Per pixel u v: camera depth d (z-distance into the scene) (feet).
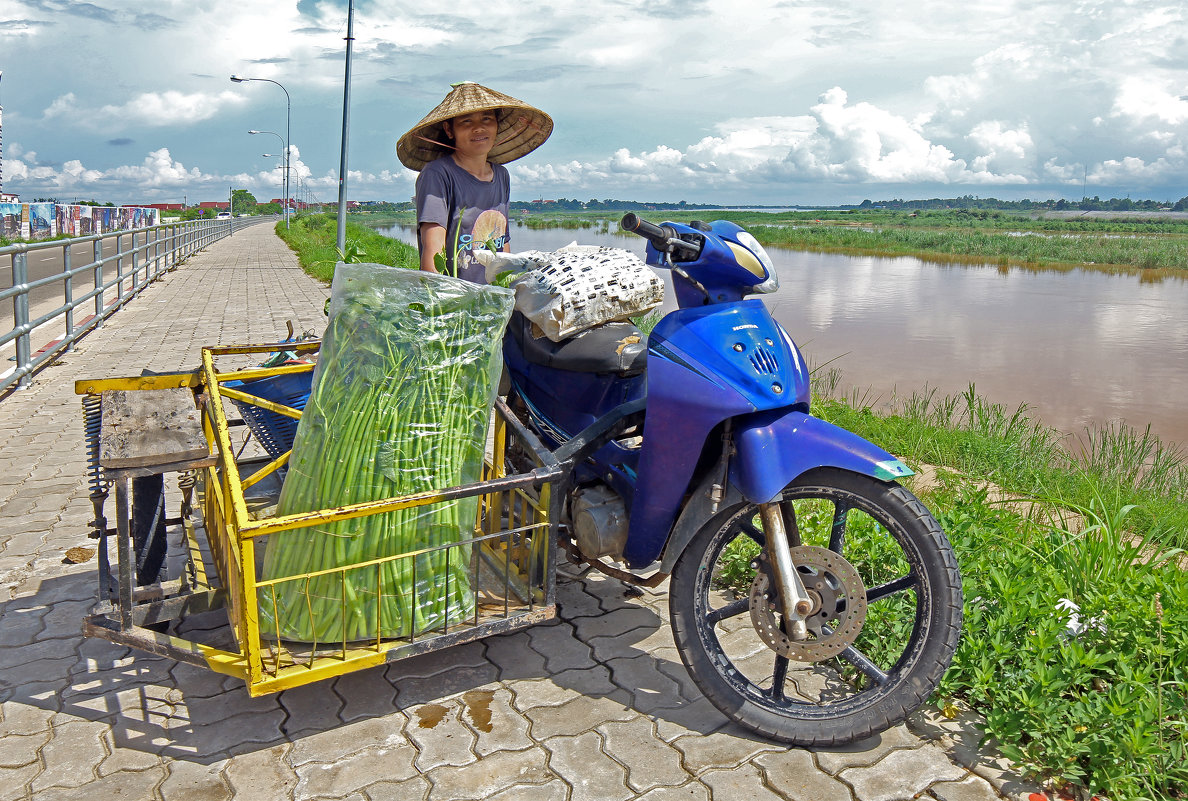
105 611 8.79
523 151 14.32
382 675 9.70
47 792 7.68
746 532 8.93
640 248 106.22
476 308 8.34
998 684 8.82
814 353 38.17
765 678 9.58
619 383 10.07
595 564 9.71
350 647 8.52
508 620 8.90
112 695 9.23
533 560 9.23
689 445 8.44
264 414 11.94
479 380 8.59
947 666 7.88
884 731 8.42
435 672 9.77
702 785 7.82
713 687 8.53
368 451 8.18
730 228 8.68
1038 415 27.35
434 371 8.29
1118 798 7.43
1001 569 10.91
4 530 13.64
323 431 8.25
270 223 265.54
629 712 8.98
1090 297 64.69
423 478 8.41
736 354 8.27
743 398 8.11
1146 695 8.46
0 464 17.04
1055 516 15.53
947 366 35.17
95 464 9.64
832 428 8.23
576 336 10.07
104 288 36.63
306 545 8.28
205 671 9.73
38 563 12.46
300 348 12.00
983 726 8.48
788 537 8.93
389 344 8.13
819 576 8.23
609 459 9.72
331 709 9.01
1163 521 15.44
